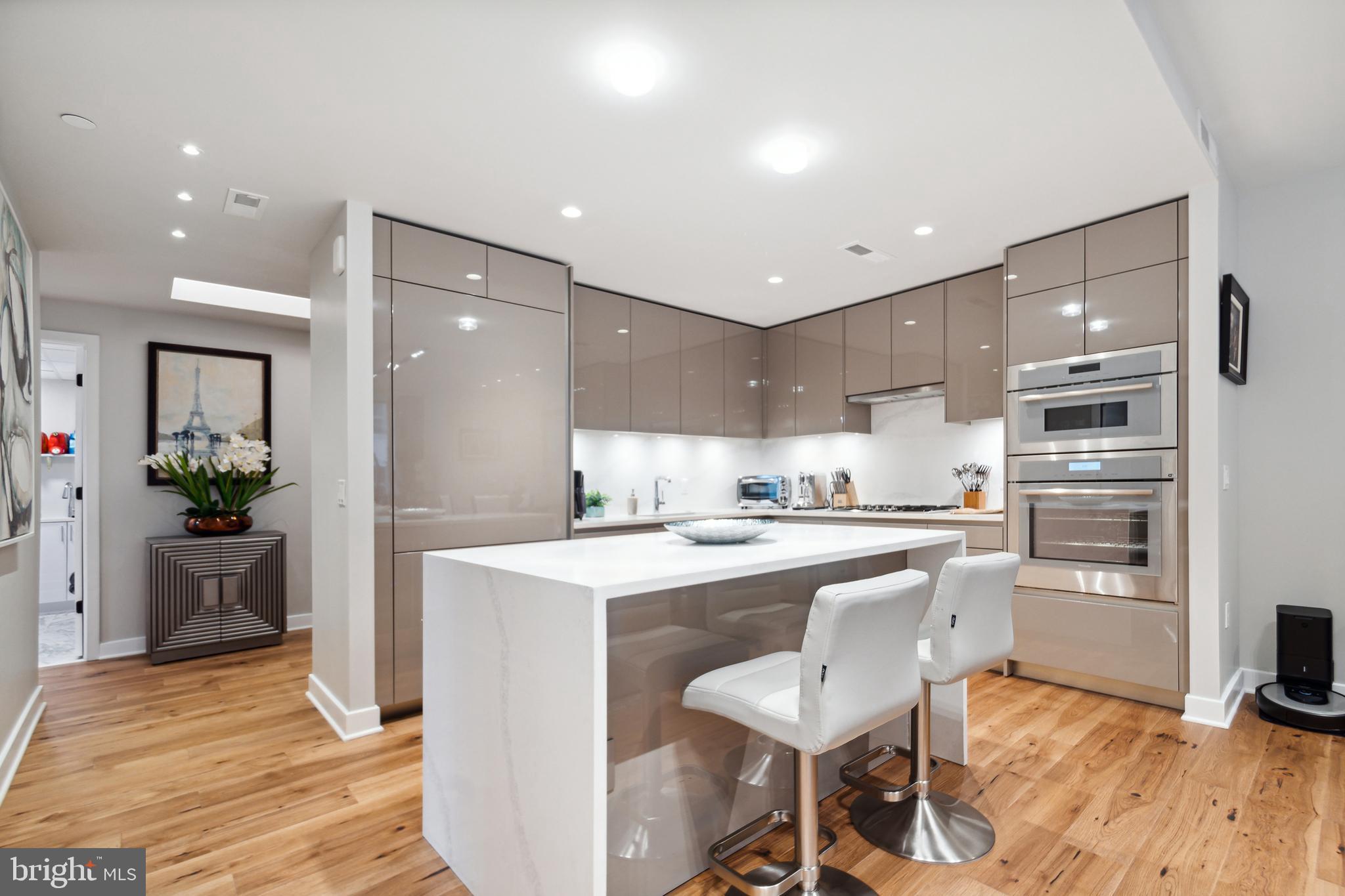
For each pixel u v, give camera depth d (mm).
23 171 2604
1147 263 3129
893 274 4086
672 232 3371
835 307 4832
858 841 2047
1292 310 3320
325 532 3256
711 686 1716
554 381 3766
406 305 3172
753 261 3834
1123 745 2725
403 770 2600
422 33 1858
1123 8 1783
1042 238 3488
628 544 2219
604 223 3256
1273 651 3344
